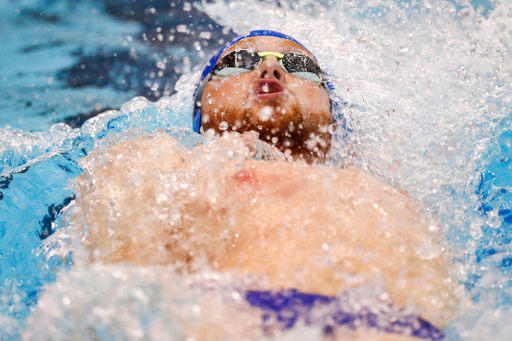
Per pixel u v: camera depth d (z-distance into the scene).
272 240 2.62
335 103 5.15
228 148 3.25
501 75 5.50
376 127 4.95
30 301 2.97
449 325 2.26
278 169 3.20
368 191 3.13
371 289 2.27
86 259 2.83
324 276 2.34
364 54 6.18
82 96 7.13
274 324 1.99
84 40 8.70
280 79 4.23
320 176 3.19
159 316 1.91
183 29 9.10
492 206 4.07
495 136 4.89
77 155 4.90
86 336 1.88
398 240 2.63
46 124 6.42
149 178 3.05
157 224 2.84
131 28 9.17
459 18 6.48
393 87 5.45
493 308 2.46
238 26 8.55
